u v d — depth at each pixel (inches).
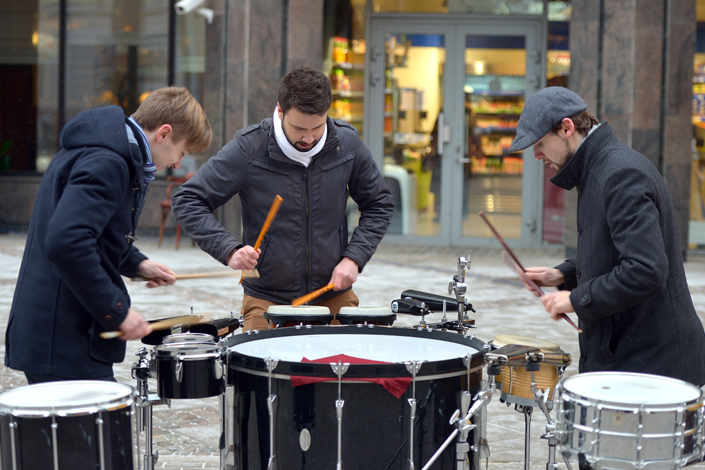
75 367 90.3
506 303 282.0
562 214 439.5
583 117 100.2
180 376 88.7
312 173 119.6
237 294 290.8
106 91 465.7
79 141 89.0
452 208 446.9
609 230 96.1
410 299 118.2
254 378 89.0
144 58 460.8
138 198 92.9
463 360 88.8
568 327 244.4
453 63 440.8
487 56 440.1
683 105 366.3
